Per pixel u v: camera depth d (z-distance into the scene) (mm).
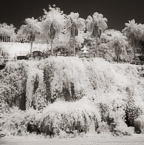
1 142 24312
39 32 54688
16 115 31344
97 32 51500
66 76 33562
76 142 24156
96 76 35875
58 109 28703
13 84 35125
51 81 33406
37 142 24281
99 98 33094
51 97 32562
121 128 28594
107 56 61750
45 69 34750
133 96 35406
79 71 35000
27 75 34906
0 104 33438
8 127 29438
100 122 29984
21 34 58781
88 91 34125
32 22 53594
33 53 54906
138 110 31969
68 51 61875
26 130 28859
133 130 29766
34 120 29141
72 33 50750
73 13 51656
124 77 39500
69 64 34812
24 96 34375
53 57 36281
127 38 57438
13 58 49219
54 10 53062
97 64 37531
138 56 63719
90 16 52375
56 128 27062
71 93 33125
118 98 32875
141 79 41781
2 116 31656
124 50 61344
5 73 36688
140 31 56781
